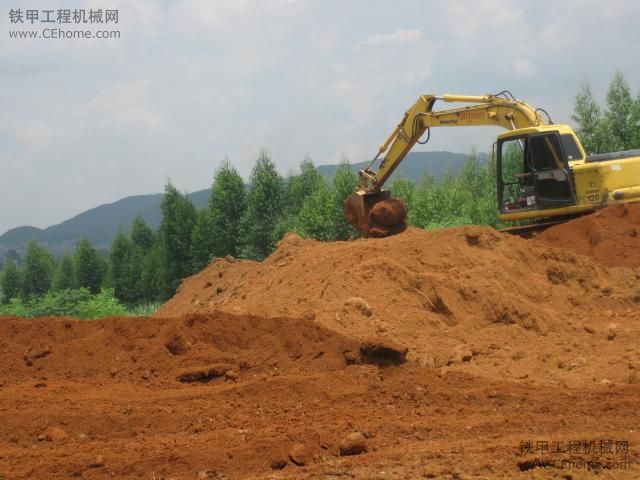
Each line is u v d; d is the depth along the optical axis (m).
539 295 12.61
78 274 52.38
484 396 8.41
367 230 19.33
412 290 11.89
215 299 18.05
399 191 38.09
